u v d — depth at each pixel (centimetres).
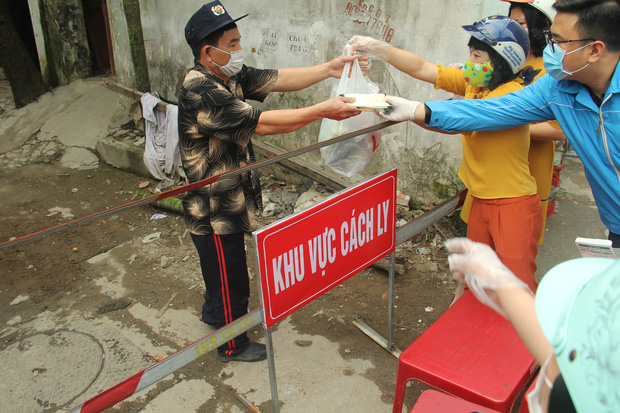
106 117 689
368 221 244
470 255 108
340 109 229
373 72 427
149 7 627
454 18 363
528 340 95
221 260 276
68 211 516
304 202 471
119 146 605
